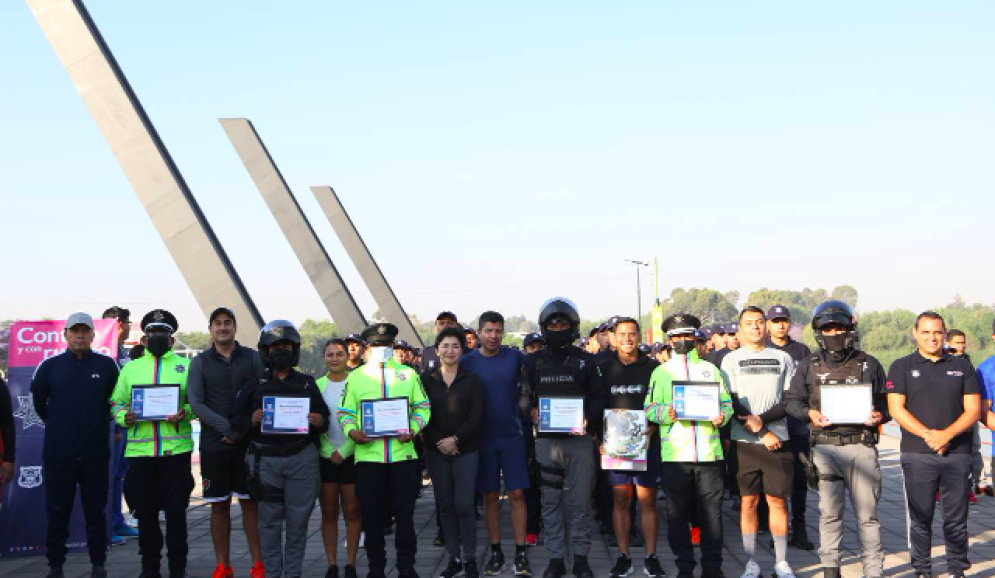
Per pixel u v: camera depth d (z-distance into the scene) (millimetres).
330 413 6676
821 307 6324
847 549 7570
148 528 6441
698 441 6305
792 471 6375
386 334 6469
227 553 6516
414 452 6465
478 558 7438
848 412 6109
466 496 6520
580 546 6551
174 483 6473
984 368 6992
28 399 7750
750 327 6539
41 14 10586
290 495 6250
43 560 7523
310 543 8094
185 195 10805
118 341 8562
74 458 6574
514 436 6809
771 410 6340
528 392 6766
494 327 6855
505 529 8898
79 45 10594
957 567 6137
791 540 7699
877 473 6156
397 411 6297
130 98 10742
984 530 8344
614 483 6609
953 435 6027
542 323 6699
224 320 6566
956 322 116625
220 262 10727
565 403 6496
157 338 6531
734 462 6434
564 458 6613
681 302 177500
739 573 6715
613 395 6699
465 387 6605
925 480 6156
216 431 6383
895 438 17625
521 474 6746
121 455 8461
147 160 10711
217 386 6504
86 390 6676
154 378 6566
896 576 6473
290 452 6207
